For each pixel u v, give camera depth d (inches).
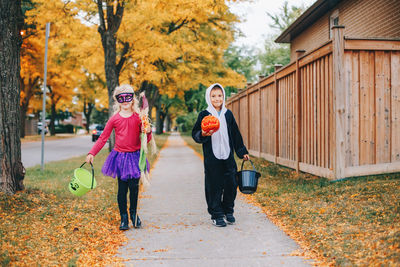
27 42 804.0
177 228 176.6
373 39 243.3
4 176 205.9
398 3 353.7
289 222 177.0
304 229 161.5
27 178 325.7
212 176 179.0
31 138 1250.0
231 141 181.6
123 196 175.5
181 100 1251.8
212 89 181.8
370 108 246.7
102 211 202.7
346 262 119.9
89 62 657.6
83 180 175.8
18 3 243.8
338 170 240.8
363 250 125.3
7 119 207.0
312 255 134.6
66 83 1222.9
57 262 125.6
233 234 165.2
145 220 192.7
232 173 181.2
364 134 246.1
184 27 682.2
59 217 181.6
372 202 179.6
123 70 610.9
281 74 354.0
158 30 634.2
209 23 669.9
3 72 204.4
